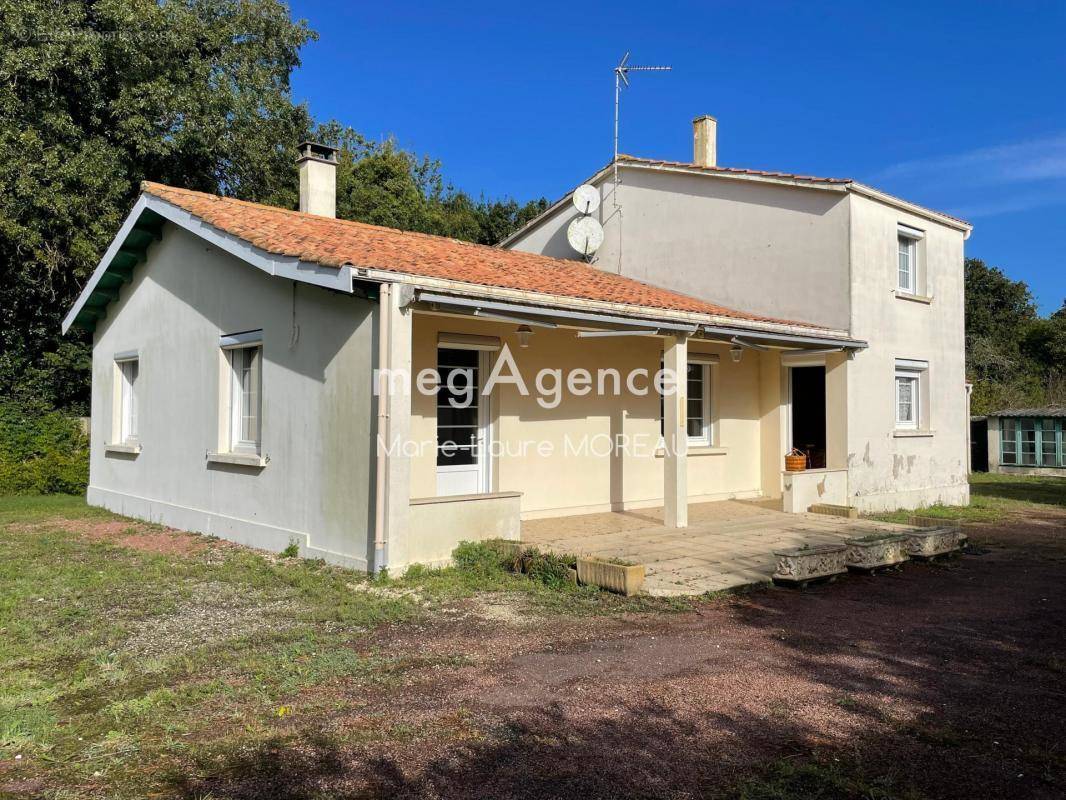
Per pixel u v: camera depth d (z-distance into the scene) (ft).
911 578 26.03
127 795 10.66
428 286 24.22
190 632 18.67
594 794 10.77
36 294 58.23
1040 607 22.06
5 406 53.98
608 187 51.85
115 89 57.41
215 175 67.26
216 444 32.42
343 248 27.37
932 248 45.60
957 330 47.65
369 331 24.48
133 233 37.27
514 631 18.71
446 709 13.74
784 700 14.37
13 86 51.13
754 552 27.63
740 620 20.08
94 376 44.78
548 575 23.56
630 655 16.92
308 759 11.77
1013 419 78.23
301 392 27.61
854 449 39.55
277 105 69.77
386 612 20.17
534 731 12.82
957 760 11.94
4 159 50.11
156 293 37.70
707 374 42.80
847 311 38.96
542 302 26.78
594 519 34.73
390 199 89.51
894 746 12.43
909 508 43.29
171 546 30.50
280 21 71.77
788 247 41.55
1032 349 129.08
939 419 46.03
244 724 13.05
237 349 32.17
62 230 54.39
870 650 17.62
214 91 62.34
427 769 11.46
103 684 15.08
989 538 35.12
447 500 25.27
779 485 43.65
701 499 41.57
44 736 12.54
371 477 24.22
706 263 45.50
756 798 10.65
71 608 20.76
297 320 27.89
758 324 34.60
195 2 66.18
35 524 36.63
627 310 29.68
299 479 27.61
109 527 35.60
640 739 12.57
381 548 23.44
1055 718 13.67
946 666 16.56
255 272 30.40
